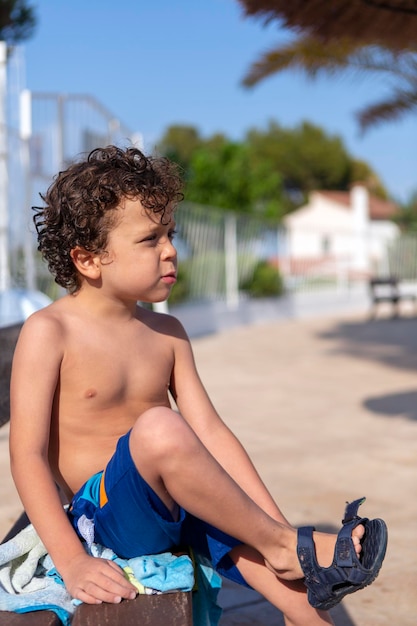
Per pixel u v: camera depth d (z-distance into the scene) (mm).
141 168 1829
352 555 1613
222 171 20469
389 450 4641
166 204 1821
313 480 4016
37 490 1719
